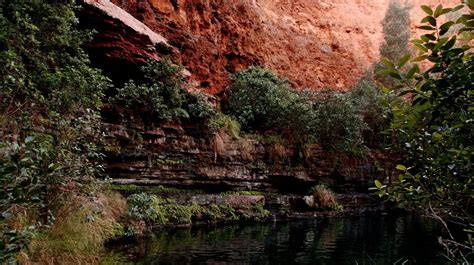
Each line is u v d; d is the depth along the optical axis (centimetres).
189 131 1300
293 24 2341
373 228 1139
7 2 718
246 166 1417
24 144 282
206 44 1631
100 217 807
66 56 848
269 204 1384
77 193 664
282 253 756
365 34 2720
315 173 1628
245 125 1573
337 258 720
